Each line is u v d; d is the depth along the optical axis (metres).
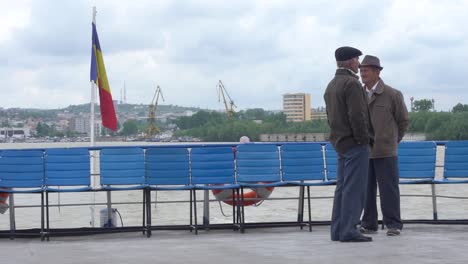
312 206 16.31
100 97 11.99
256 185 9.48
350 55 8.19
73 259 7.34
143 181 9.62
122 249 8.04
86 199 20.05
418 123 75.00
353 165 8.18
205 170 9.67
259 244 8.27
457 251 7.48
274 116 126.62
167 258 7.32
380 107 8.92
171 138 136.75
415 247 7.79
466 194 18.66
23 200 20.05
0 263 7.15
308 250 7.71
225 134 126.31
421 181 9.52
